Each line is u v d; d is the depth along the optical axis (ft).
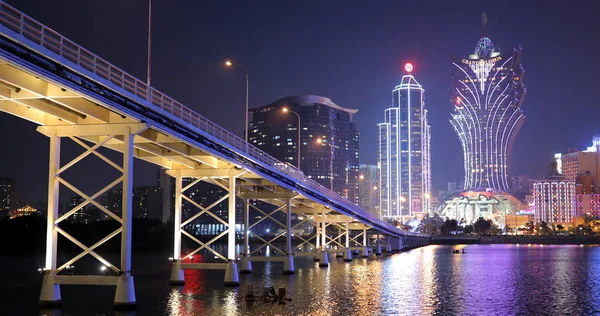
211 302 209.05
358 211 504.43
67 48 143.43
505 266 444.55
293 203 409.49
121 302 170.60
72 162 171.01
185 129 196.75
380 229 644.69
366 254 589.32
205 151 216.33
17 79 139.44
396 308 201.16
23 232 650.84
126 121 169.78
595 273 372.79
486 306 209.46
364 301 217.15
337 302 213.25
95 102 153.99
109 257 613.93
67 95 148.25
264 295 220.02
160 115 180.34
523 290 263.90
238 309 193.57
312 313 187.42
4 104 158.20
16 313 180.45
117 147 199.52
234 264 259.80
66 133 170.19
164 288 252.62
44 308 175.63
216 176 255.50
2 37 125.08
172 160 239.30
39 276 380.99
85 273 401.70
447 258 568.00
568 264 474.49
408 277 328.90
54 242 171.83
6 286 307.58
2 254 637.30
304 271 368.27
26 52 130.82
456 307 205.98
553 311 200.34
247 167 256.93
